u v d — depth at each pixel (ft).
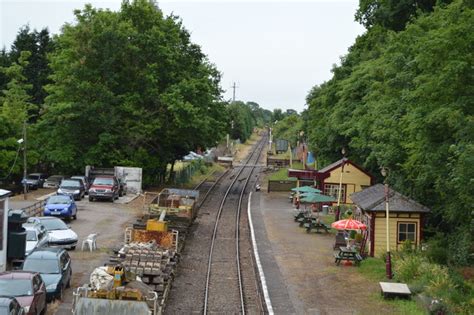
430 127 83.25
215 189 202.90
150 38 185.26
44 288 59.67
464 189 72.59
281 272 85.10
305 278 81.76
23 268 65.72
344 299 71.15
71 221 121.19
